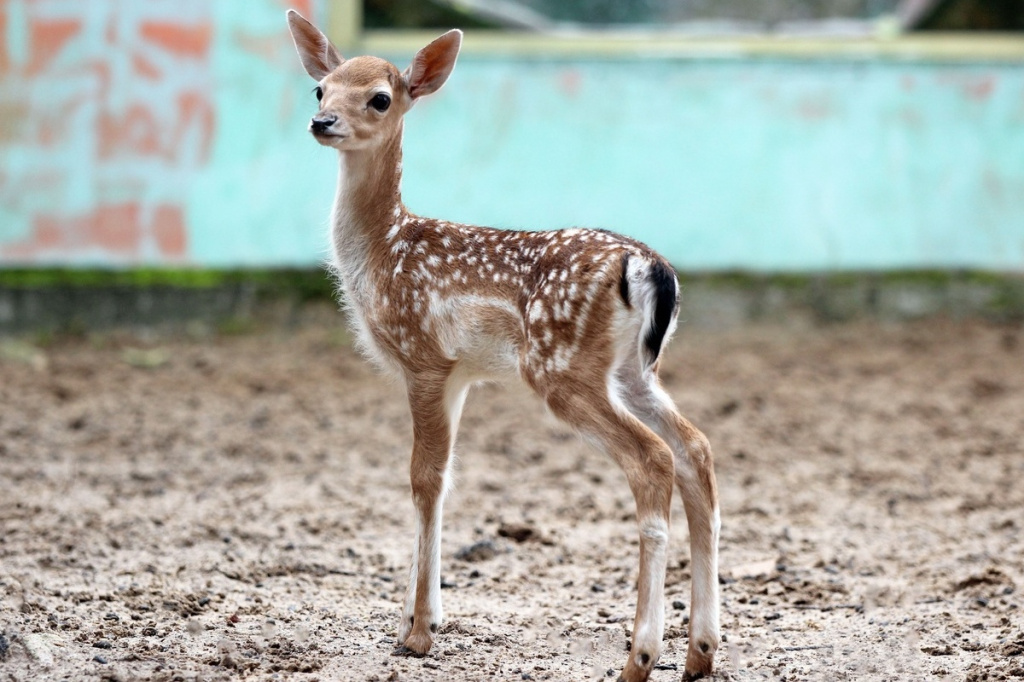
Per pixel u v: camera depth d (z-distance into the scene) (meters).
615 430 5.82
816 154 16.44
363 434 12.38
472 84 16.22
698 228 16.48
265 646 6.51
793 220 16.50
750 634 6.93
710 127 16.38
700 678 6.07
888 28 17.09
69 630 6.65
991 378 14.23
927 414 13.03
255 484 10.60
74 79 15.80
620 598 7.74
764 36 16.59
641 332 5.94
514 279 6.33
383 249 6.75
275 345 15.59
